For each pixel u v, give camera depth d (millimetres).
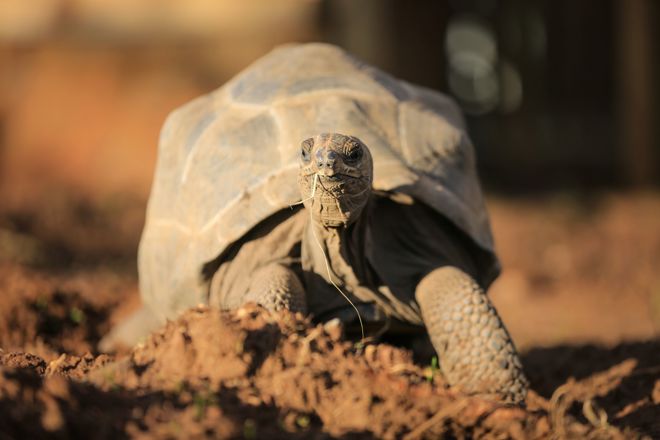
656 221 22594
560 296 16391
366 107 7926
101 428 5012
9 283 11289
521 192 30531
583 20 36031
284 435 5188
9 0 26688
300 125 7715
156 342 5992
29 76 26719
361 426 5398
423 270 7332
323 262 7051
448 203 7457
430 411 5574
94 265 18078
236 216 7289
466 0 37906
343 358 5867
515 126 35500
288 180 7297
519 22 36500
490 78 40500
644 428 6746
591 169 34906
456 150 8047
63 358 6688
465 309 6777
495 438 5668
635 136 28891
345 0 25781
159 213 8531
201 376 5633
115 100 26141
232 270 7352
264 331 5824
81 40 26594
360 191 6453
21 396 5137
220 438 4965
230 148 7824
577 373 9055
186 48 26203
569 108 36125
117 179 24875
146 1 26141
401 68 34562
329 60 8508
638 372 8156
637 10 28484
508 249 19781
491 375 6609
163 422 5094
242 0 25547
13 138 26141
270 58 8891
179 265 7703
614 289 16797
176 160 8516
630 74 28922
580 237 20891
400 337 7832
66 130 26062
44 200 22484
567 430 5906
